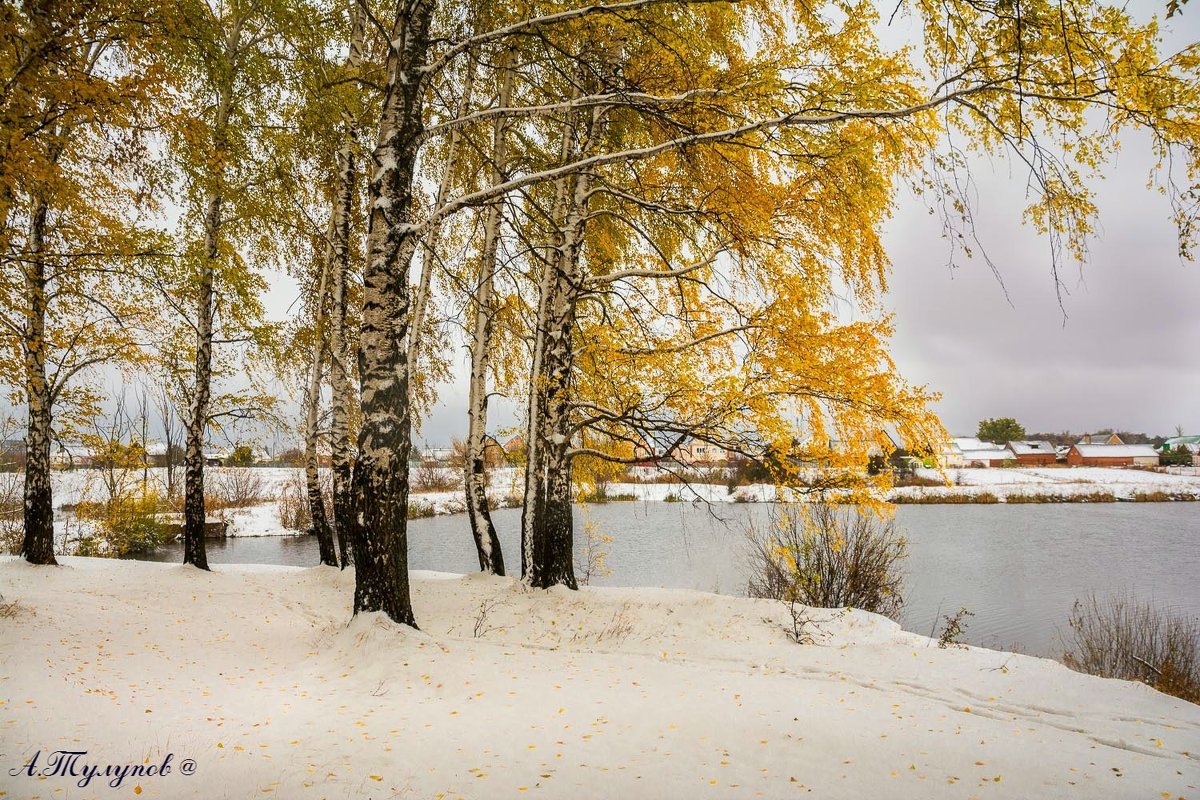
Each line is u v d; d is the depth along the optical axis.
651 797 3.64
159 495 23.16
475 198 7.18
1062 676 6.37
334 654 6.78
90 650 6.77
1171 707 5.51
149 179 9.48
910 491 40.31
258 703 5.28
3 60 6.25
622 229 11.59
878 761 4.21
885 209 7.53
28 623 7.52
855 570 12.36
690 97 6.75
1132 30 4.58
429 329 15.45
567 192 11.30
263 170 11.66
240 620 9.23
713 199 7.54
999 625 13.42
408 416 7.60
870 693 6.02
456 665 6.32
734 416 8.70
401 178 7.49
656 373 9.70
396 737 4.49
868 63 6.52
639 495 29.97
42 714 4.53
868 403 7.62
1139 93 4.62
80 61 7.18
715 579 16.06
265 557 21.73
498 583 11.61
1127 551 22.55
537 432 11.05
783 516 12.82
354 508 7.37
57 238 10.17
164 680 5.88
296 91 11.21
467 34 9.75
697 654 7.77
